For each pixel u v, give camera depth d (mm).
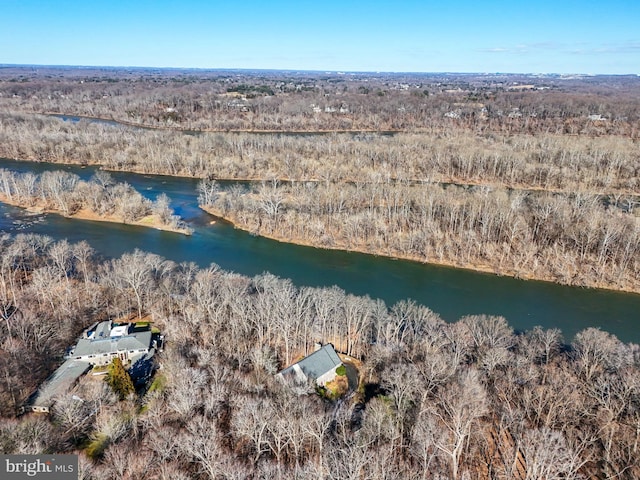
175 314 83938
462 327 74875
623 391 58219
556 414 55906
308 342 79312
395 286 108375
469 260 120938
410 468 48750
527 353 70438
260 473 45781
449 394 55406
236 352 71562
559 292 107000
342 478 43969
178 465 47312
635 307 100812
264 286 86875
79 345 73125
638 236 111438
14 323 75500
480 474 50344
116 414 56281
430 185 152625
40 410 60531
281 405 55844
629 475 48719
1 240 107812
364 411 58125
